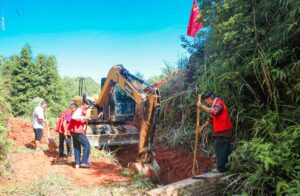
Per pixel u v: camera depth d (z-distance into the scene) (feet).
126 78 24.89
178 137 26.91
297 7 16.49
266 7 19.85
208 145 24.52
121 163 25.88
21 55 74.38
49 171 21.93
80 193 18.53
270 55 19.01
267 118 19.13
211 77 23.79
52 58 77.61
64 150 28.58
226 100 22.06
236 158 17.98
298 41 18.92
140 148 21.62
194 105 26.89
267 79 18.61
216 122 19.13
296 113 18.15
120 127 30.14
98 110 30.53
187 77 31.71
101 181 20.83
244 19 19.95
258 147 16.08
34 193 18.54
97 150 27.17
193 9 31.63
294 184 14.89
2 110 22.81
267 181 16.88
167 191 16.33
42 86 74.18
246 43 20.42
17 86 72.08
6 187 19.39
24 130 33.71
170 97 29.66
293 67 17.92
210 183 18.11
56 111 74.23
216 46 23.54
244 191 17.07
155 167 21.48
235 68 21.70
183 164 23.44
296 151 16.10
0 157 21.56
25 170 22.33
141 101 22.21
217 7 21.07
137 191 18.94
